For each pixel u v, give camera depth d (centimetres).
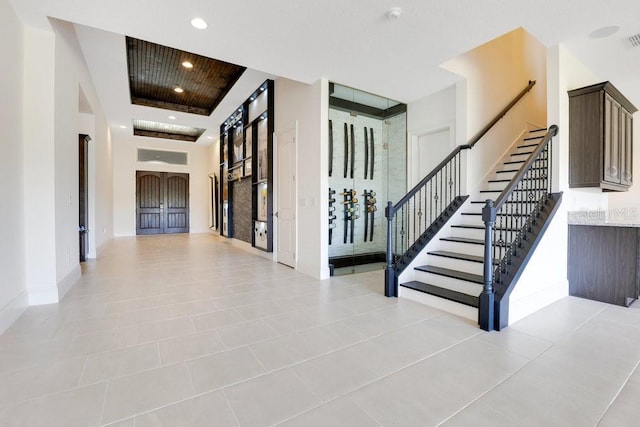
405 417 152
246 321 278
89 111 563
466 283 316
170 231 1109
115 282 412
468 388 177
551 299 334
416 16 280
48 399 164
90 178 586
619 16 280
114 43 431
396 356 215
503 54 503
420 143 526
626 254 327
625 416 153
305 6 266
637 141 482
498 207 269
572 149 357
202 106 779
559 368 199
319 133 435
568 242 364
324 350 224
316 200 444
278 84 552
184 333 251
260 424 146
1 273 251
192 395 169
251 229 671
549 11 271
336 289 386
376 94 490
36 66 307
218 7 267
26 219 305
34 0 260
